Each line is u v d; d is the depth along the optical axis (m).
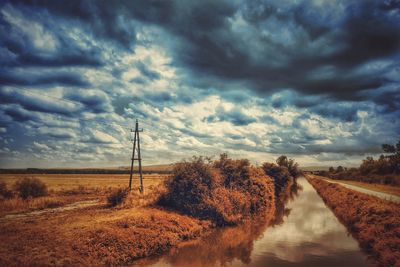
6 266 9.39
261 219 23.83
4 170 139.38
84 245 11.78
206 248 14.74
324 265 12.05
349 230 19.33
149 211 18.77
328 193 39.41
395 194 30.06
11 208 21.02
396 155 71.75
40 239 12.12
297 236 17.59
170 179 21.34
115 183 54.47
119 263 11.74
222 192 22.38
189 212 19.91
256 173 34.41
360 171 82.75
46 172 141.00
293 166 76.94
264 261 12.67
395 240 12.73
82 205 23.98
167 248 14.38
